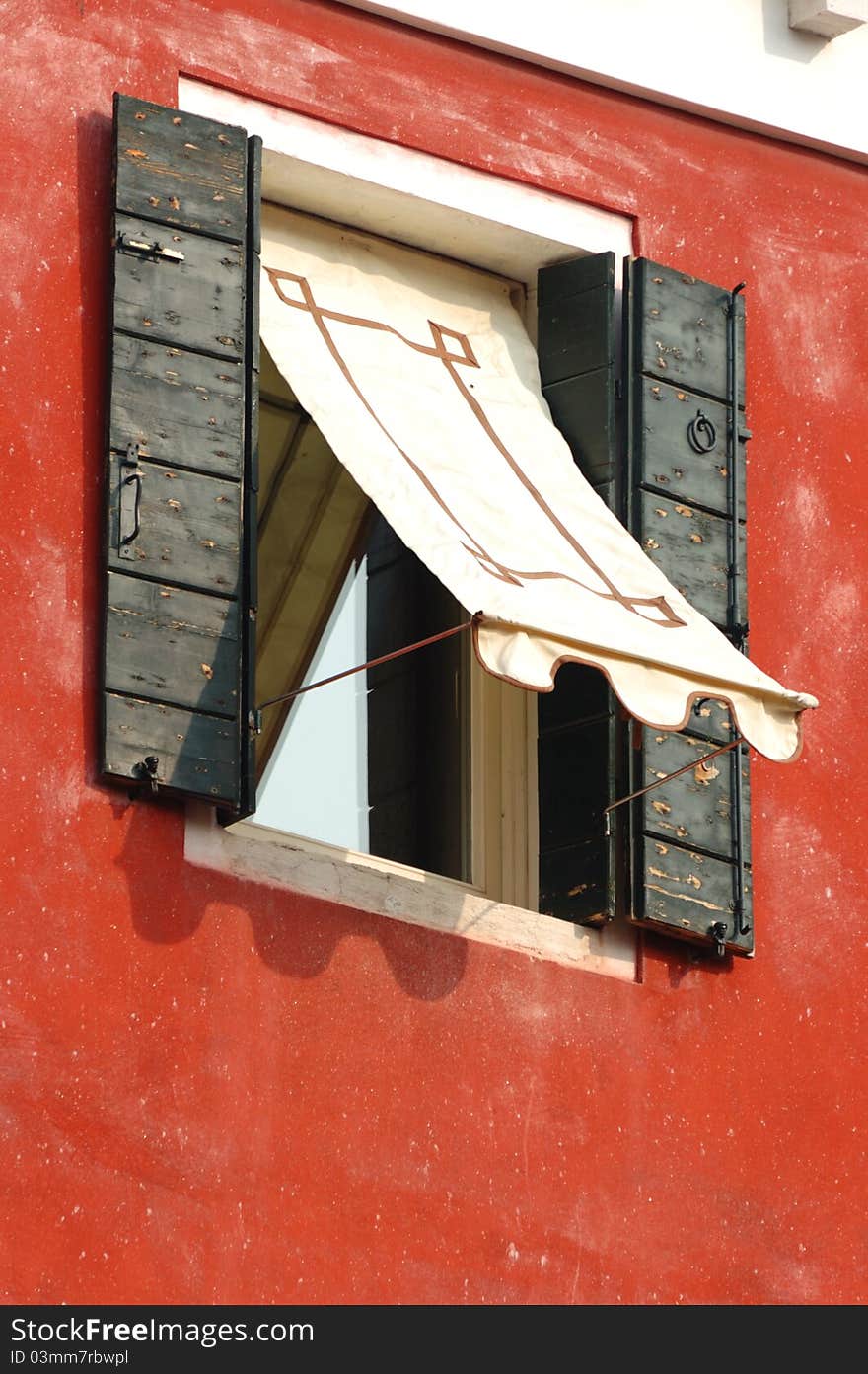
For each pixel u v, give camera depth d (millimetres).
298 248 27453
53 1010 23938
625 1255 25984
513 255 28359
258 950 24953
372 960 25469
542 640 23781
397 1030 25406
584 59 28766
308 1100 24844
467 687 27906
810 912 28172
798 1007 27781
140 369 25344
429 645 27938
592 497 27188
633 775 27062
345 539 27859
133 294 25500
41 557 24781
